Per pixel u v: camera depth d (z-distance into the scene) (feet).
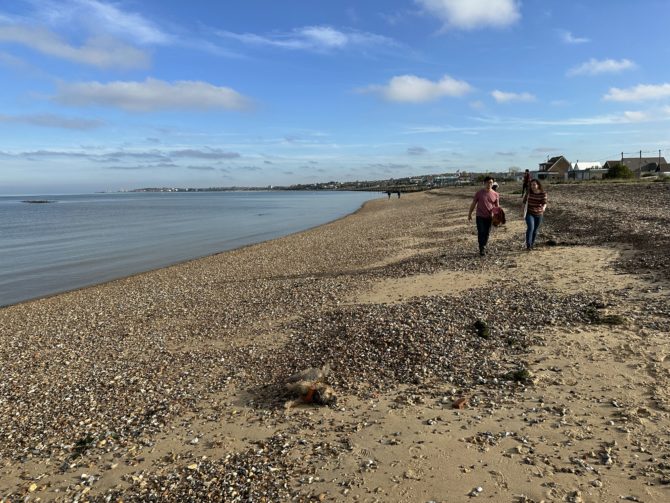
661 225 47.65
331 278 46.37
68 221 195.31
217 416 19.03
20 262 84.84
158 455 16.57
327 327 28.25
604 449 13.74
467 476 13.34
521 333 23.16
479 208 44.80
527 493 12.35
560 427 15.12
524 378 18.58
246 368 23.82
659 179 181.27
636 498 11.71
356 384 20.16
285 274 54.90
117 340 32.37
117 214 250.98
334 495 13.24
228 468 15.21
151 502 13.99
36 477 16.07
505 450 14.33
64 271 75.61
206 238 120.47
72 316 42.60
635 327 22.00
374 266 52.08
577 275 33.27
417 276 40.57
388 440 15.65
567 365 19.25
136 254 92.89
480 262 42.57
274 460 15.34
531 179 44.88
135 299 48.16
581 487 12.32
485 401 17.42
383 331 25.39
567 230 57.06
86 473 15.98
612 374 17.99
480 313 26.76
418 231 89.51
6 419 20.79
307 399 19.21
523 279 34.19
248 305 38.52
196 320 35.58
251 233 131.54
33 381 25.50
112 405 21.30
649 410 15.35
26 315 45.32
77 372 26.35
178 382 23.12
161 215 233.14
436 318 26.63
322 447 15.76
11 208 378.12
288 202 412.57
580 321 23.76
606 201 92.02
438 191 367.04
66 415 20.72
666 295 25.84
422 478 13.50
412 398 18.35
